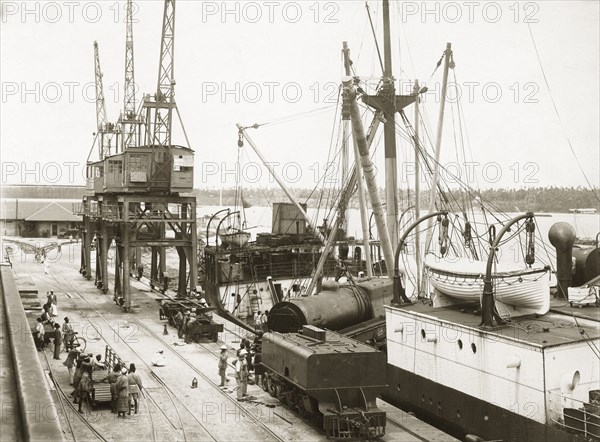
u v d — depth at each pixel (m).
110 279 58.28
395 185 40.25
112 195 51.94
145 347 32.81
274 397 25.19
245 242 46.50
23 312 15.69
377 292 32.91
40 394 8.91
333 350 21.62
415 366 25.28
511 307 23.91
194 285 45.84
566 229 26.59
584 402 18.84
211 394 25.48
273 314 31.31
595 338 20.28
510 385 20.47
